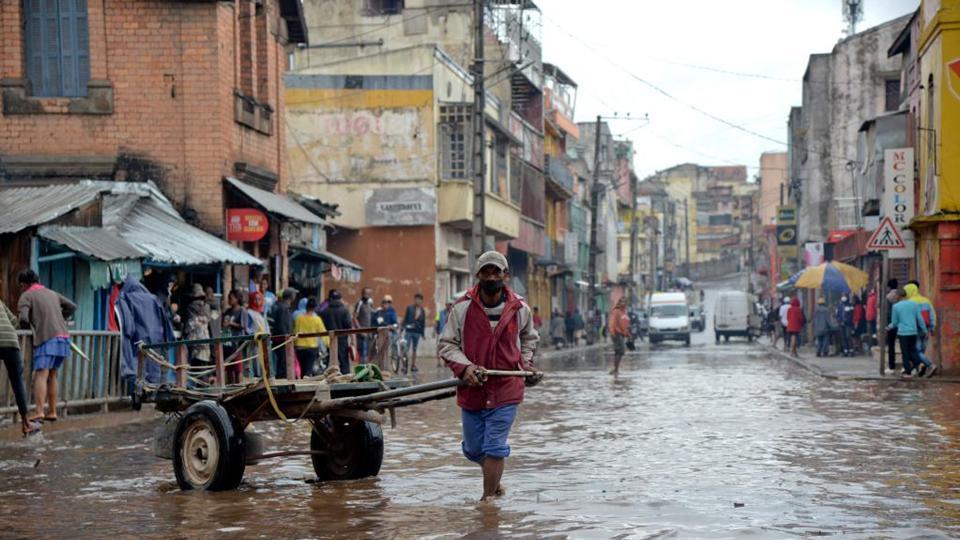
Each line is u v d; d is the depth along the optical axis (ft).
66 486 34.58
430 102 134.92
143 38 81.92
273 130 95.91
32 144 81.66
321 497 31.45
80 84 82.48
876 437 44.96
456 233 147.74
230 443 32.71
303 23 100.48
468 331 29.22
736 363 119.96
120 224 70.85
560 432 48.85
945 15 87.20
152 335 58.13
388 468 37.58
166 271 75.31
